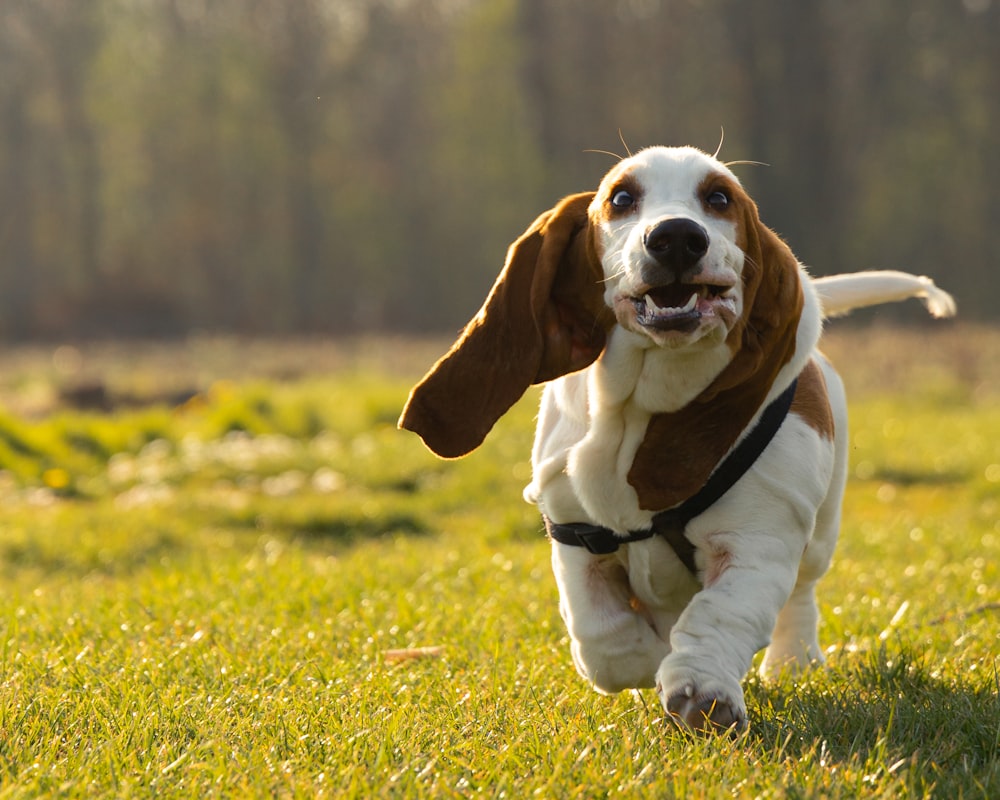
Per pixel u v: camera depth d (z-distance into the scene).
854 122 51.59
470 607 6.45
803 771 3.66
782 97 49.78
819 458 4.38
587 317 4.27
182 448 15.31
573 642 4.55
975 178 53.41
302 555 9.43
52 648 5.62
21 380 24.80
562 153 52.50
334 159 56.28
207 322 50.12
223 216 56.38
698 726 4.00
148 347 36.22
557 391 4.58
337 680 4.89
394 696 4.69
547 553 8.50
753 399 4.16
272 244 56.56
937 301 5.54
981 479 12.93
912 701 4.46
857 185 52.59
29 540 10.45
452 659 5.41
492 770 3.73
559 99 52.56
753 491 4.20
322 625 6.12
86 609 6.73
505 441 15.44
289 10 55.09
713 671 4.02
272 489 13.22
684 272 3.81
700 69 50.84
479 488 12.94
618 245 4.04
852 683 4.77
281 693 4.66
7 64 55.78
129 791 3.55
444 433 4.41
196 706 4.44
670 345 3.85
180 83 55.66
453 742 4.04
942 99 52.59
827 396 4.67
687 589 4.46
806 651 5.30
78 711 4.38
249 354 30.97
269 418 17.30
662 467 4.18
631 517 4.28
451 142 55.59
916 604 6.36
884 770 3.65
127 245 57.19
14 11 55.62
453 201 56.31
